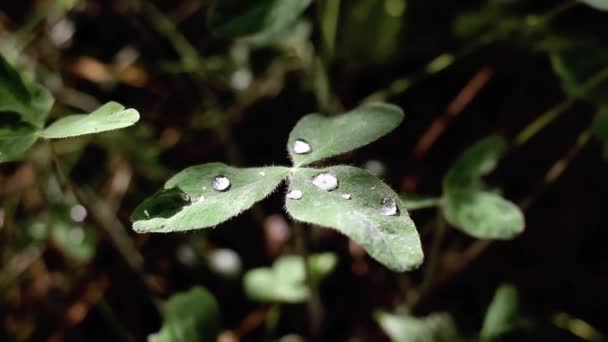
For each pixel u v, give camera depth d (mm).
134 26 236
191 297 171
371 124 145
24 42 224
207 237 215
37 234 206
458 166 166
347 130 145
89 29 234
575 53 183
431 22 235
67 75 228
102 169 219
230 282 207
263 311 205
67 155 215
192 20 242
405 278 205
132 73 233
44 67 224
